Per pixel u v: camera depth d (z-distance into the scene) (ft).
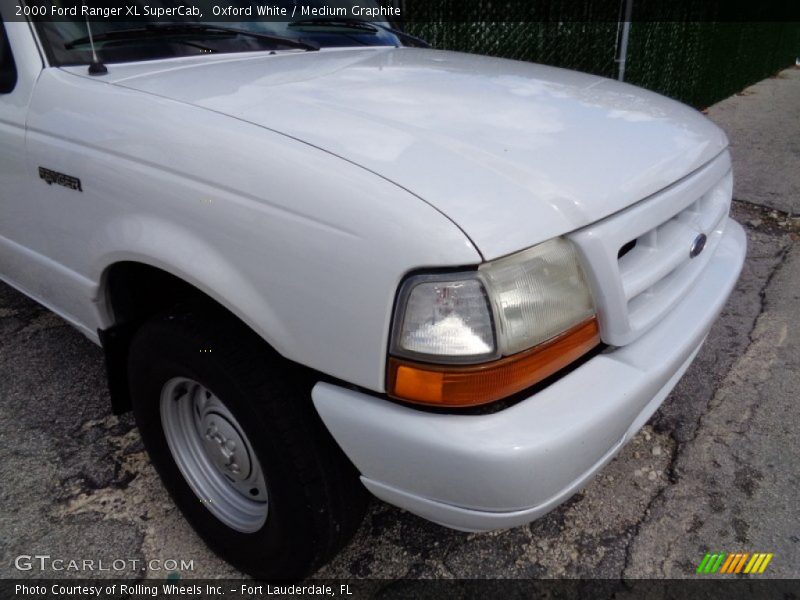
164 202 5.28
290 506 5.31
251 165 4.81
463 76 6.85
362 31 9.21
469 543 6.83
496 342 4.16
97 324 6.83
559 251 4.50
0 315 10.89
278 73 6.56
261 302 4.82
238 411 5.23
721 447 8.11
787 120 26.76
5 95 6.86
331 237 4.39
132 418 8.56
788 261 13.33
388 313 4.23
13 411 8.64
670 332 5.60
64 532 6.86
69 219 6.35
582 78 7.43
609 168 5.08
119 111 5.75
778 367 9.69
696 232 5.96
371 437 4.53
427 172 4.53
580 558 6.65
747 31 34.42
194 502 6.43
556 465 4.34
